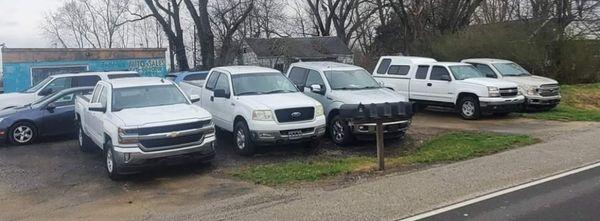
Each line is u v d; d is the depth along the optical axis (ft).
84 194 30.25
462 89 57.62
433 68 60.85
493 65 65.00
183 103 37.50
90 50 104.58
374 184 28.50
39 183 33.17
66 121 49.32
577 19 88.22
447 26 100.58
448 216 22.12
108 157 33.91
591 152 36.35
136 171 32.53
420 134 47.70
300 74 48.24
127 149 31.91
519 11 101.24
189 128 33.37
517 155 35.99
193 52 137.59
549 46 84.94
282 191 28.48
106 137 34.76
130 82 38.47
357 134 40.91
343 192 27.02
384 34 153.48
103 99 37.86
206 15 112.47
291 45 148.36
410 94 62.49
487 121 56.13
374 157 37.91
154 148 32.35
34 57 99.50
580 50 85.25
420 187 27.37
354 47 177.17
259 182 30.99
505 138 42.96
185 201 27.76
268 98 39.42
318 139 39.81
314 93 45.60
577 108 66.28
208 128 34.24
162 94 37.78
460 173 30.63
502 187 27.04
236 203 26.14
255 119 37.81
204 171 34.86
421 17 102.73
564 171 30.60
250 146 38.45
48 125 48.47
